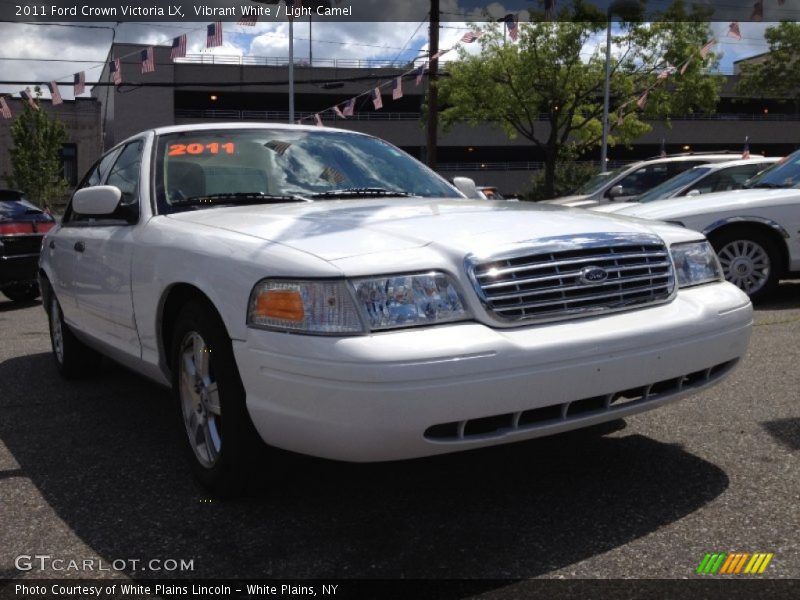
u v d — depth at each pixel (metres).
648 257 3.03
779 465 3.27
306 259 2.65
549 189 29.00
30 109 31.89
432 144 21.69
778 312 6.88
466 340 2.54
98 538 2.80
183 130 4.20
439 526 2.81
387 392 2.44
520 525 2.80
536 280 2.72
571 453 3.51
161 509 3.04
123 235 3.77
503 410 2.57
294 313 2.60
